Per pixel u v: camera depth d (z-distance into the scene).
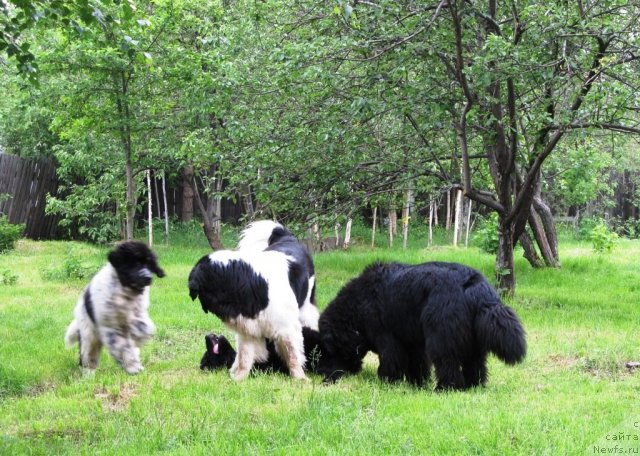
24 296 11.73
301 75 10.45
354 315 7.39
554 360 7.97
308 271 8.26
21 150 22.17
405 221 19.62
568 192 20.25
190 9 13.80
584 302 11.67
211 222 18.09
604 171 26.36
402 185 12.19
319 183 12.36
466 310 6.54
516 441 5.09
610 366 7.60
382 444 5.12
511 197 12.07
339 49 10.18
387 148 12.17
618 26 10.12
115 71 12.84
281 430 5.52
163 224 22.52
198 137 13.48
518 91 11.01
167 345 8.83
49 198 18.89
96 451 5.22
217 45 13.37
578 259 16.19
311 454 4.98
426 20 10.09
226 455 5.02
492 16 10.55
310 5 11.12
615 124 10.41
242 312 7.12
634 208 27.88
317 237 18.39
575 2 10.40
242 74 12.36
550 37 9.64
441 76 10.83
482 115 10.98
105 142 15.77
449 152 12.56
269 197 12.48
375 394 6.52
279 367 7.66
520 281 13.73
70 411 6.20
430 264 6.98
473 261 15.95
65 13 6.65
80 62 12.59
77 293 12.10
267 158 11.93
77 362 7.95
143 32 12.32
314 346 7.70
